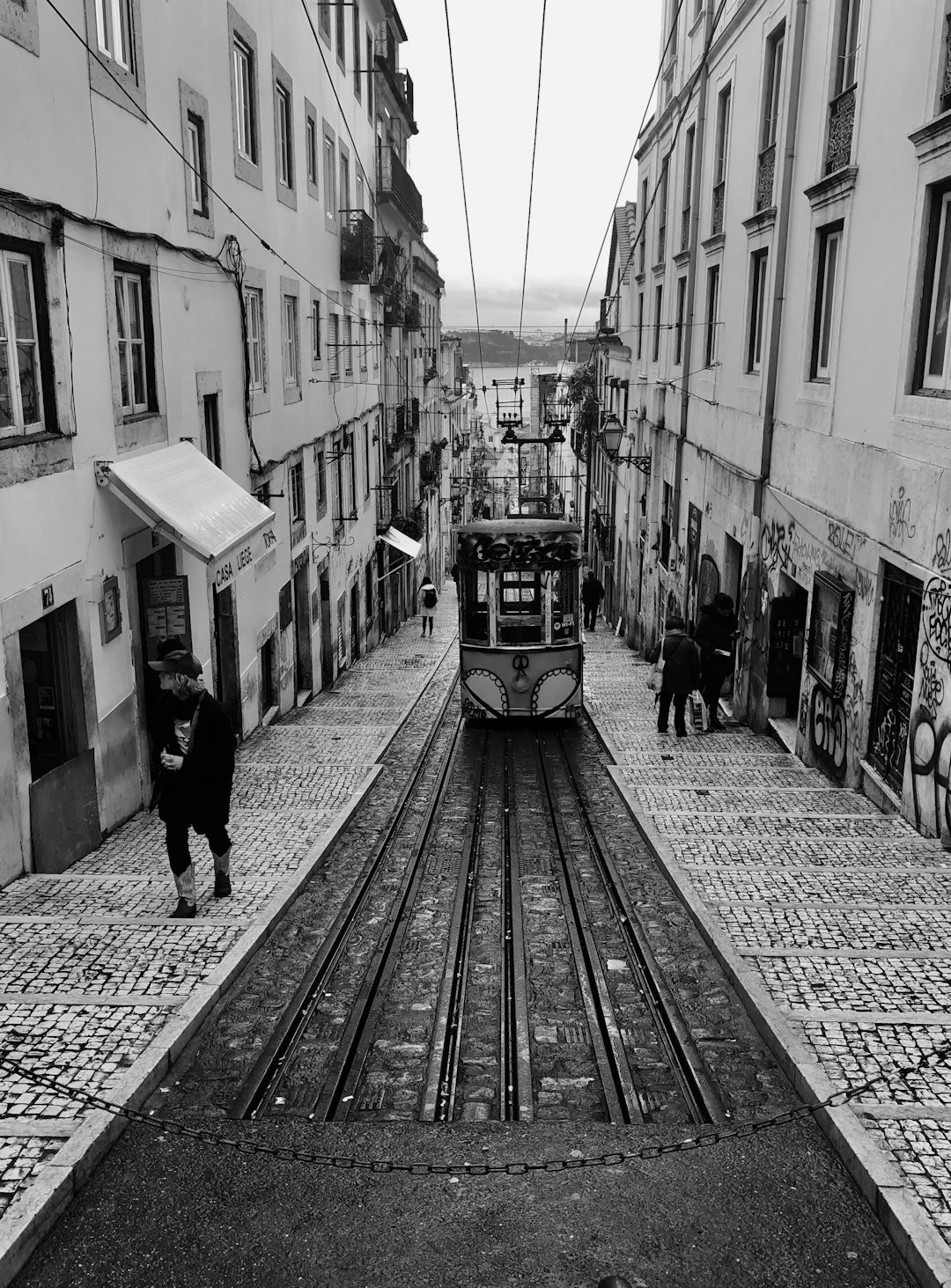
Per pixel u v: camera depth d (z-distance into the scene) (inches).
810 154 474.9
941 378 347.6
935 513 336.2
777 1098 187.0
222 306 491.2
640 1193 160.4
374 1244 150.3
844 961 233.8
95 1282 143.2
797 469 491.8
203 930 253.6
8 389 285.9
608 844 360.5
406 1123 181.3
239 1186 161.9
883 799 382.6
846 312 424.2
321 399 763.4
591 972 251.8
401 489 1325.0
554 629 589.6
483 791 452.4
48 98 298.7
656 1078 201.0
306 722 619.8
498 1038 221.5
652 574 937.5
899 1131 166.6
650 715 628.1
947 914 262.5
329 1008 230.2
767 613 541.6
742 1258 146.9
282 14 616.1
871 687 399.5
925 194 348.2
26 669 324.5
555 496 2394.2
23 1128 167.2
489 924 290.7
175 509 354.3
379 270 983.0
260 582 573.9
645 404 992.9
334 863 335.3
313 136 723.4
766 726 547.8
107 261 345.4
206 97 462.3
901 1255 146.2
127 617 363.3
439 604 1721.2
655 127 901.2
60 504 308.8
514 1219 155.1
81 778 323.9
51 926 252.7
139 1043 195.3
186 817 260.7
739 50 605.6
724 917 264.8
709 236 693.9
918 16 354.9
